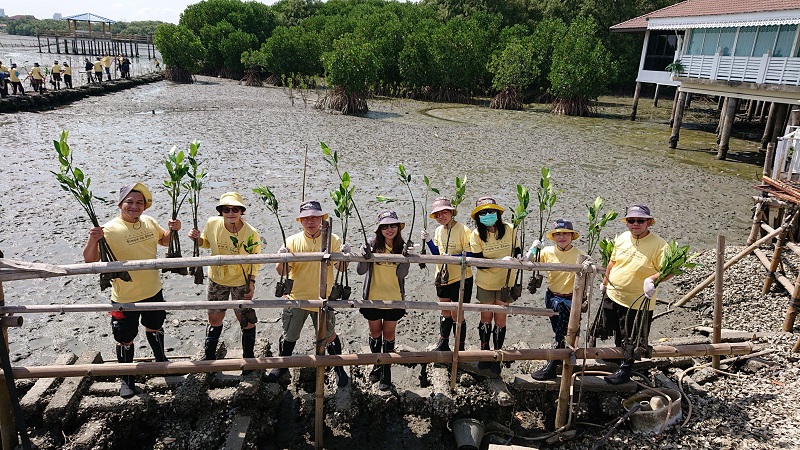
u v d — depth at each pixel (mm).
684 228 12000
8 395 4691
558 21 40219
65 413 4809
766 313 7883
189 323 7211
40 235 9516
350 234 10531
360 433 5328
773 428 5141
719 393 5762
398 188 13867
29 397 4906
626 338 5352
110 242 4824
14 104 22359
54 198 11562
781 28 18359
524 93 40188
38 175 13180
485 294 5613
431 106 34188
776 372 6094
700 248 10766
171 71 41375
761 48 19250
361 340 7047
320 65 41625
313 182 13906
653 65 30469
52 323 6957
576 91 32312
